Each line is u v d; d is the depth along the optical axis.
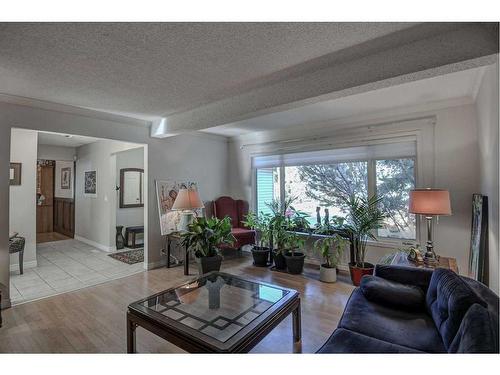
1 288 2.75
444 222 3.28
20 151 4.24
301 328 2.43
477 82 2.70
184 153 4.86
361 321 1.76
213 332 1.68
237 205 5.34
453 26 1.71
